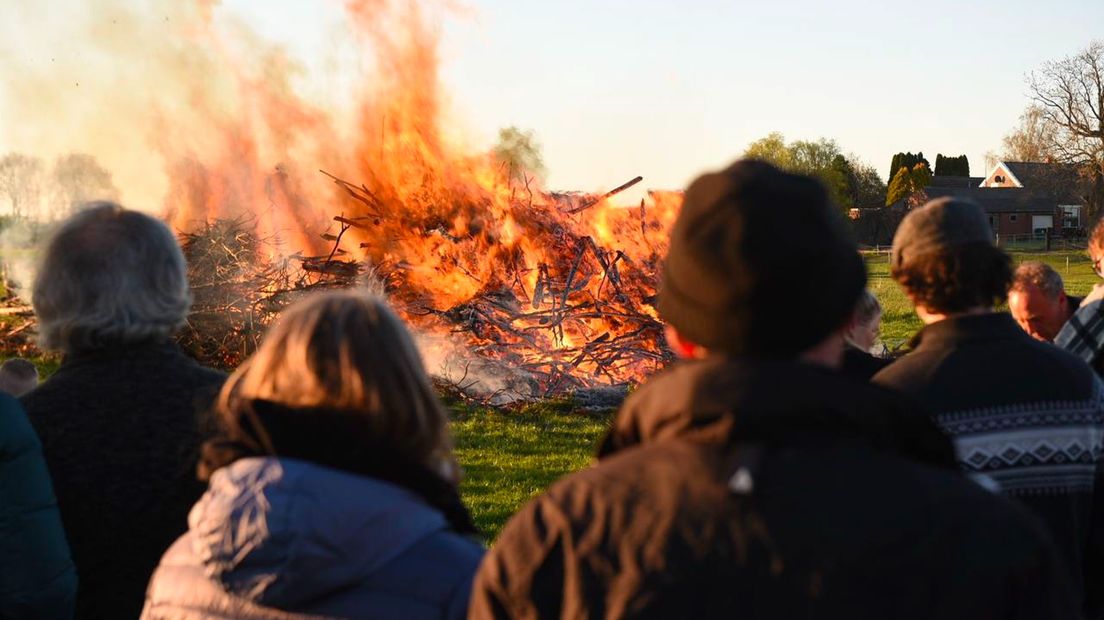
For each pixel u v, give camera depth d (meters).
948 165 133.00
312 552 1.82
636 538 1.44
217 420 2.40
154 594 2.07
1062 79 64.62
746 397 1.43
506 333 13.45
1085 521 2.52
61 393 2.58
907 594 1.37
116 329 2.57
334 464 1.96
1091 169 64.38
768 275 1.48
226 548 1.83
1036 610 1.41
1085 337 4.37
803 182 1.60
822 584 1.36
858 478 1.41
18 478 2.33
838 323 1.57
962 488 1.44
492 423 10.88
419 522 1.95
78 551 2.52
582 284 14.56
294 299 13.73
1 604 2.32
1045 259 51.25
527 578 1.51
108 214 2.69
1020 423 2.48
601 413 11.64
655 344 13.72
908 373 2.62
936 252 2.66
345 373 1.99
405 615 1.87
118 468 2.51
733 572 1.38
